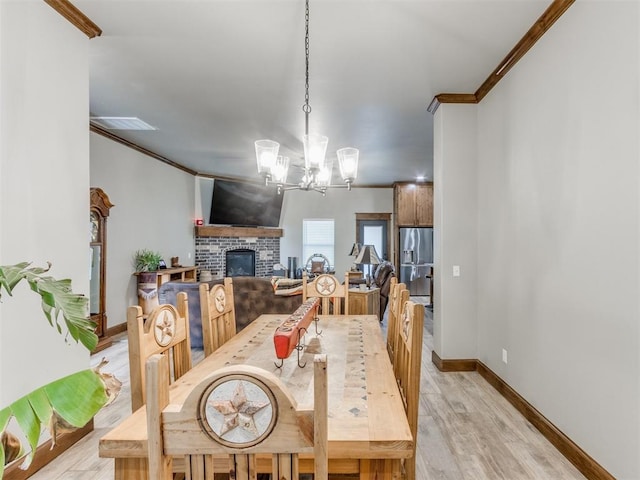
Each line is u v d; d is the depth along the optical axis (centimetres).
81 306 125
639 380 154
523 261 252
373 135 451
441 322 340
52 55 204
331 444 99
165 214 589
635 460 156
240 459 75
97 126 422
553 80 215
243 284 416
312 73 289
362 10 209
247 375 74
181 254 642
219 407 74
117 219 470
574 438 196
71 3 205
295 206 862
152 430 74
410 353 140
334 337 207
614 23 167
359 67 279
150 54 261
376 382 140
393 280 234
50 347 197
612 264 169
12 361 179
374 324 240
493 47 249
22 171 187
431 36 236
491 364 308
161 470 75
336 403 121
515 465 196
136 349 129
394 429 104
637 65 154
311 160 236
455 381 315
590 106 183
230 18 218
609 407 171
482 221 325
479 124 330
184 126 421
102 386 110
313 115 384
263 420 74
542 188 228
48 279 124
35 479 188
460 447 214
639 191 154
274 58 266
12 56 182
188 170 662
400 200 773
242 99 341
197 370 154
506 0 200
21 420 94
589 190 184
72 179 219
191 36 238
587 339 186
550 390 220
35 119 194
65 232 213
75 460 204
